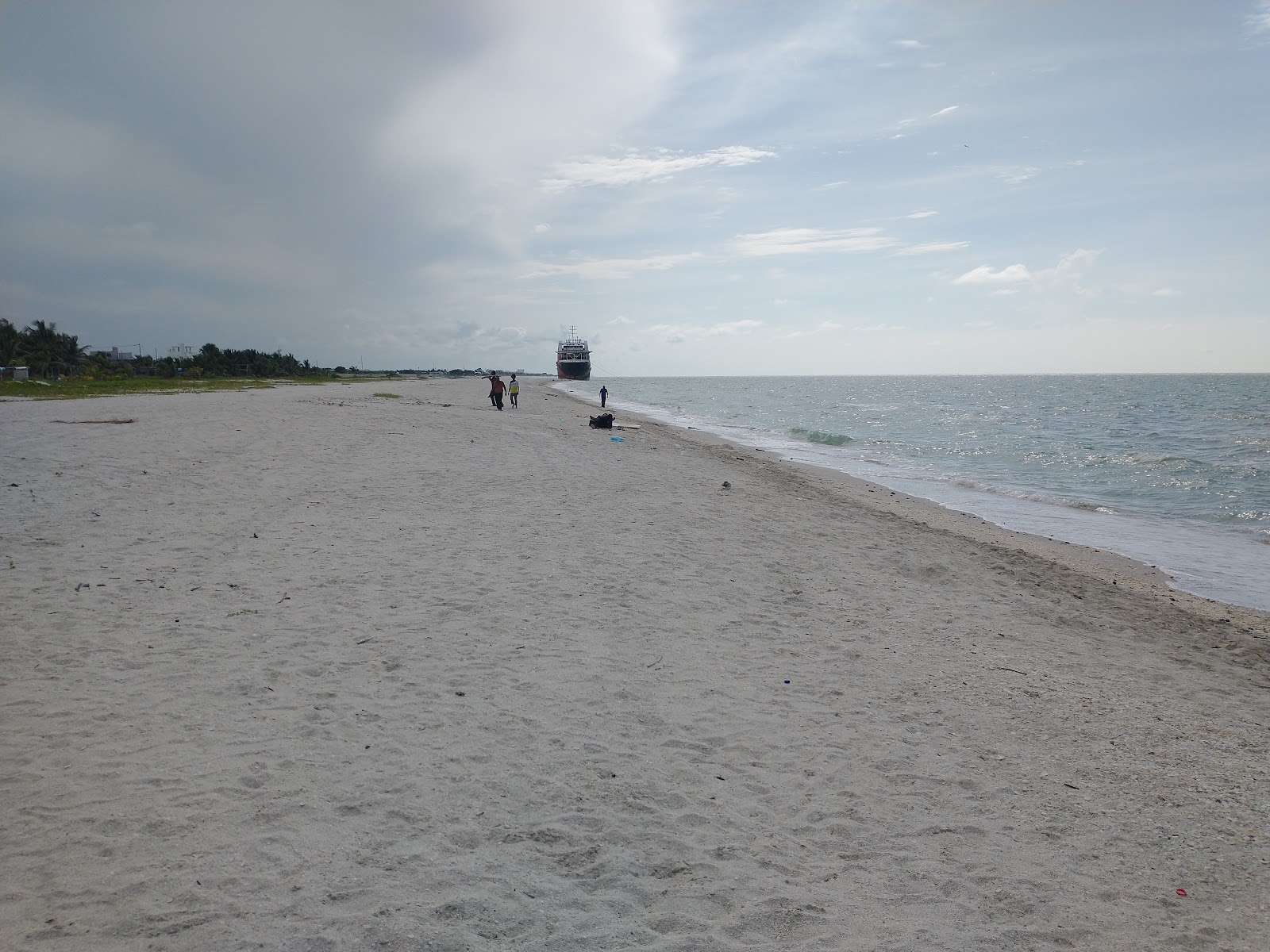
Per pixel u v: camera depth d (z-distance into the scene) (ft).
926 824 16.08
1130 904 13.89
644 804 16.14
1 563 29.12
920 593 33.81
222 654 22.21
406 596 28.19
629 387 520.83
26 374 221.87
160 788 15.55
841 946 12.34
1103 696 23.56
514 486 51.72
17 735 17.26
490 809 15.53
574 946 11.93
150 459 52.75
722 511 48.34
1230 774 18.92
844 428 145.48
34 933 11.44
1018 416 181.57
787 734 19.74
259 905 12.34
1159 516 59.41
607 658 23.70
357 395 178.40
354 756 17.19
